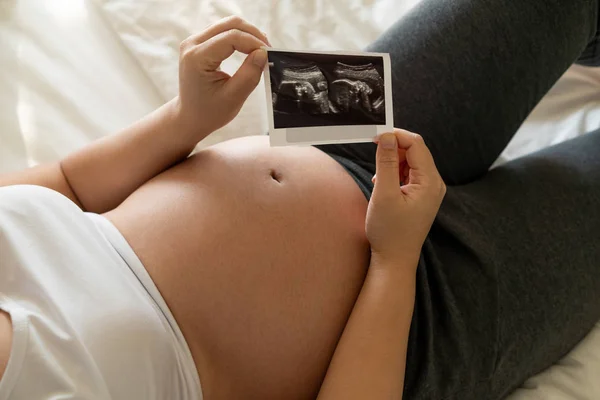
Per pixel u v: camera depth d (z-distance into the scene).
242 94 0.65
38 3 1.05
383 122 0.64
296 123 0.60
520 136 1.12
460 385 0.72
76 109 0.98
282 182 0.71
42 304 0.53
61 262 0.57
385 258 0.68
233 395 0.63
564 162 0.86
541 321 0.77
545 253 0.78
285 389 0.65
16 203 0.59
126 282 0.59
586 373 0.86
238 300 0.63
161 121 0.72
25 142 0.92
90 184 0.75
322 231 0.69
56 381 0.49
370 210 0.66
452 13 0.81
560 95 1.13
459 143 0.84
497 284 0.75
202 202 0.68
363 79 0.62
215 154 0.74
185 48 0.65
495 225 0.79
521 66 0.81
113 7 1.07
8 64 0.98
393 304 0.65
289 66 0.60
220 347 0.62
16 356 0.48
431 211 0.68
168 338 0.58
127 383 0.54
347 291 0.68
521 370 0.79
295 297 0.65
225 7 1.10
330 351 0.66
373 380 0.61
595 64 0.96
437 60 0.81
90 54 1.04
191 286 0.62
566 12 0.80
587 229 0.81
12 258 0.55
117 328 0.55
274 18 1.13
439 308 0.74
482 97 0.82
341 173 0.77
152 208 0.67
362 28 1.13
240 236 0.66
